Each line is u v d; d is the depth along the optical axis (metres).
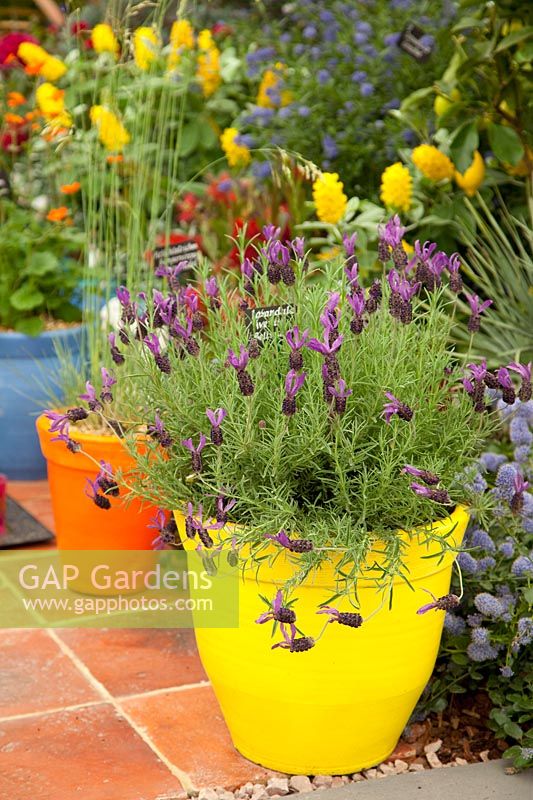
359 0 4.03
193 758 2.04
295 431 1.78
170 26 4.37
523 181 3.42
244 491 1.75
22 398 3.63
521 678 2.06
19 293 3.66
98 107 2.90
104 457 2.56
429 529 1.76
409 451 1.78
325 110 3.83
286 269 1.87
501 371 1.66
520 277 3.08
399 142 3.61
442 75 3.61
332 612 1.60
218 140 4.41
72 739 2.10
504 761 1.97
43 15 6.66
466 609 2.17
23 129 4.31
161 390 1.91
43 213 4.34
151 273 2.79
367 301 1.79
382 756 1.99
